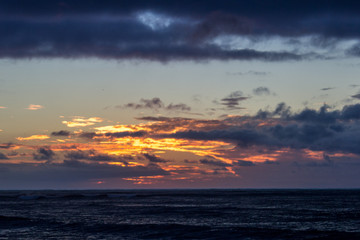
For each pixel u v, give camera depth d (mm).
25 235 46062
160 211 81750
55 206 103875
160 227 50938
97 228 51062
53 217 69125
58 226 53562
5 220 60188
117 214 75312
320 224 58750
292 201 130000
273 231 47719
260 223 59469
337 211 82812
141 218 66875
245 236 44562
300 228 53781
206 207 95312
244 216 70312
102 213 78062
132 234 46312
